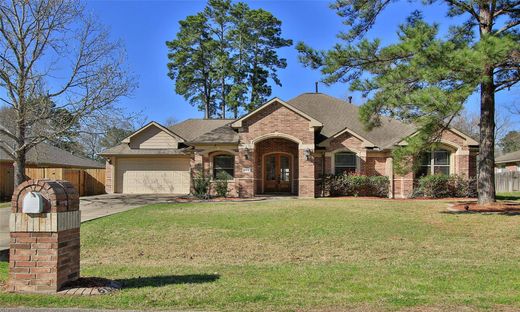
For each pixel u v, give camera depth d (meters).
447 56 12.78
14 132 19.36
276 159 26.69
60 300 5.57
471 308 5.24
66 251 6.19
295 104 29.56
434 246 10.44
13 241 5.98
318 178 24.53
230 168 25.31
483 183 17.77
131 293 5.98
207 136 25.19
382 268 7.98
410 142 14.87
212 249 10.64
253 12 45.38
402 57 15.55
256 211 16.69
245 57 46.31
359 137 24.69
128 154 28.44
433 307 5.29
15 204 6.01
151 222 14.31
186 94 47.09
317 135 26.28
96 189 30.28
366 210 16.59
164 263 9.20
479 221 13.74
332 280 6.89
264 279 6.98
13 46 16.95
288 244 11.03
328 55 16.56
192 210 17.33
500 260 8.85
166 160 29.08
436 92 12.73
